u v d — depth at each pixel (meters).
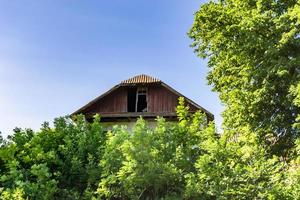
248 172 8.17
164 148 8.84
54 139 10.62
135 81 30.95
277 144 17.39
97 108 30.88
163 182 8.45
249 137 17.41
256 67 17.39
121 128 9.59
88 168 9.52
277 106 17.59
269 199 7.71
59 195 9.41
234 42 17.67
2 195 8.72
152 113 30.25
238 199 7.96
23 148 10.27
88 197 9.11
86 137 10.35
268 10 17.27
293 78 16.41
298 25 16.00
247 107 17.84
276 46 16.47
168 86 30.55
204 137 9.13
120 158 8.99
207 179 8.18
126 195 8.84
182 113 9.69
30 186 8.84
